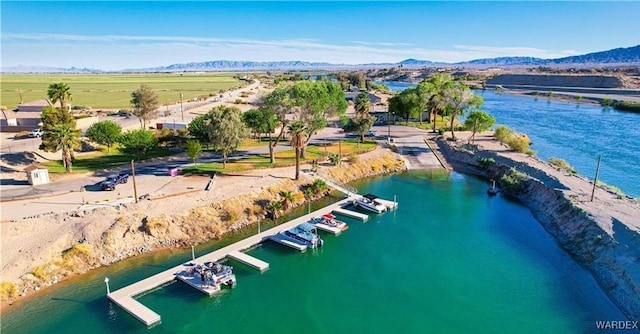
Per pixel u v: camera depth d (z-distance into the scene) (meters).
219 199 57.47
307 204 64.50
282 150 86.69
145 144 74.50
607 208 52.81
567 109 173.00
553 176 67.25
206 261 45.41
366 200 64.50
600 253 45.22
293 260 48.25
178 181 63.91
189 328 36.44
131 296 39.72
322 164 78.12
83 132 92.38
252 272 45.50
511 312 38.69
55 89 81.88
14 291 39.34
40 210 50.84
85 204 53.16
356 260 48.47
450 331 36.31
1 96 179.12
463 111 106.00
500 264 47.16
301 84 75.75
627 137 112.06
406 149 96.81
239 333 36.03
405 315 38.59
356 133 106.31
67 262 43.47
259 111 77.19
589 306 39.06
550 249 50.31
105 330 35.72
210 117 71.81
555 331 36.00
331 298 41.22
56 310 37.91
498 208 64.19
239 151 85.19
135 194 54.16
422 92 116.38
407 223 58.78
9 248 43.44
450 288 42.75
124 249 46.94
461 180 78.75
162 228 50.03
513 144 89.06
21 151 73.06
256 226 56.12
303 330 36.47
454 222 59.03
